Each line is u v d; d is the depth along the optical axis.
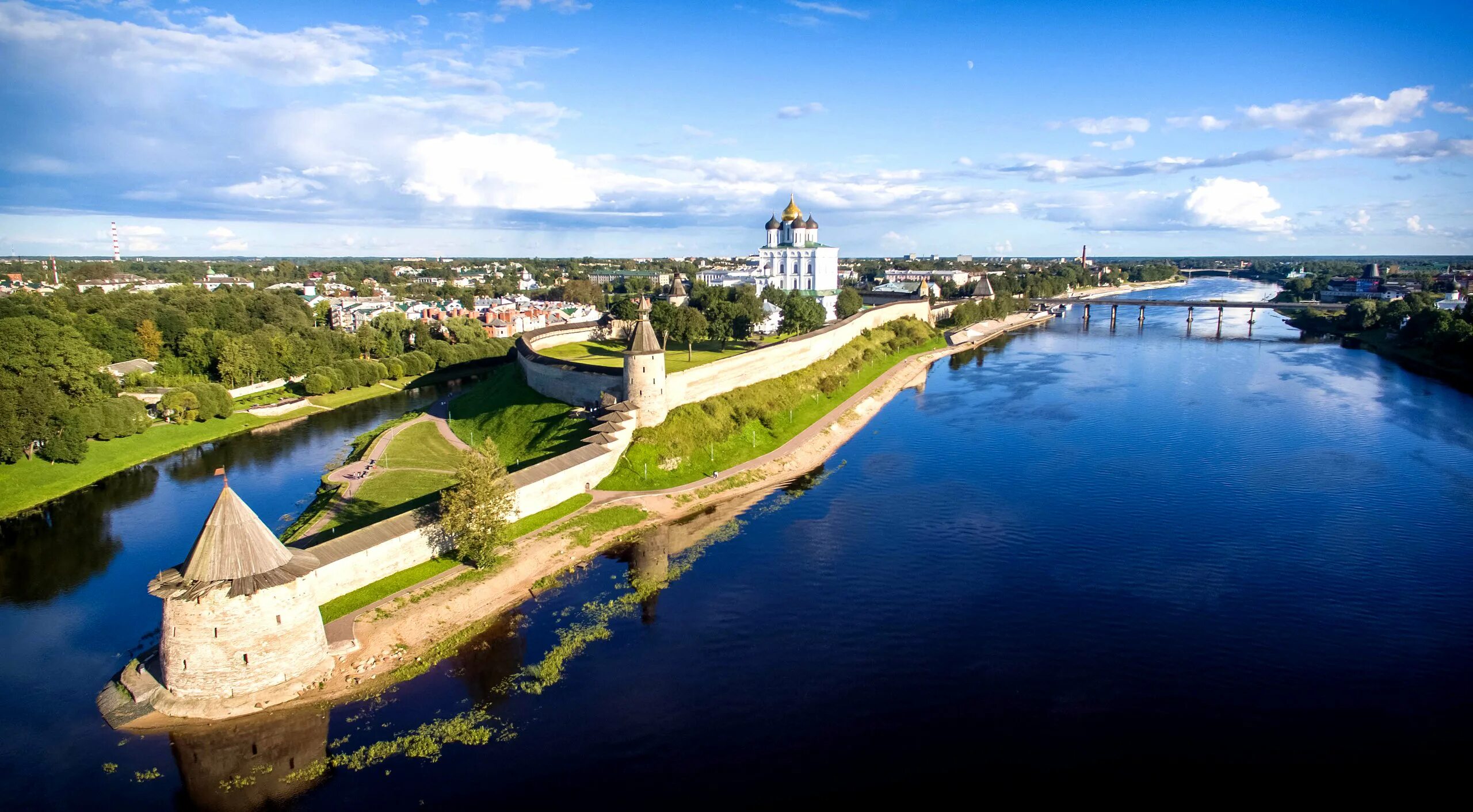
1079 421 105.75
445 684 44.94
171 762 38.69
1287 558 60.88
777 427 97.44
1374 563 59.84
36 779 37.53
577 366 95.62
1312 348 184.00
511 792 36.41
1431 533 65.44
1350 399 119.81
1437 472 81.81
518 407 99.69
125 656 48.66
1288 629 50.53
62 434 85.94
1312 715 41.97
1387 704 42.84
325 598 51.22
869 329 165.62
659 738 40.19
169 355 136.38
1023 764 38.28
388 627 49.66
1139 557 61.44
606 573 59.78
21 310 128.88
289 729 41.00
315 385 126.62
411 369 148.62
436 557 58.69
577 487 73.69
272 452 96.69
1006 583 57.19
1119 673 45.84
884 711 42.44
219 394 109.19
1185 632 50.19
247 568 42.50
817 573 59.16
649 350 83.69
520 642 49.59
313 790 36.75
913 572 59.19
